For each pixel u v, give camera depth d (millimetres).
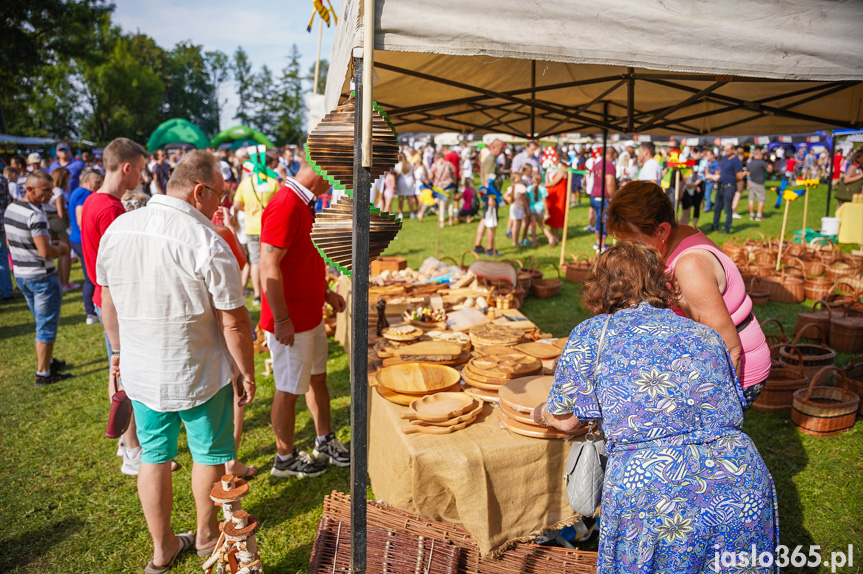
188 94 92062
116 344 2914
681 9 1741
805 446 3734
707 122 5574
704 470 1508
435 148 23203
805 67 1831
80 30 37000
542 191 11023
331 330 6262
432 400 2650
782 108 3830
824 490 3248
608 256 1767
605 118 5359
